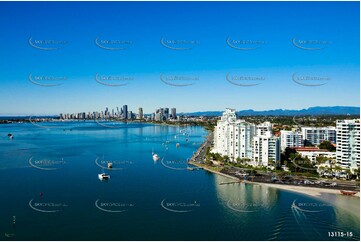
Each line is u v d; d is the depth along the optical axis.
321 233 194.38
